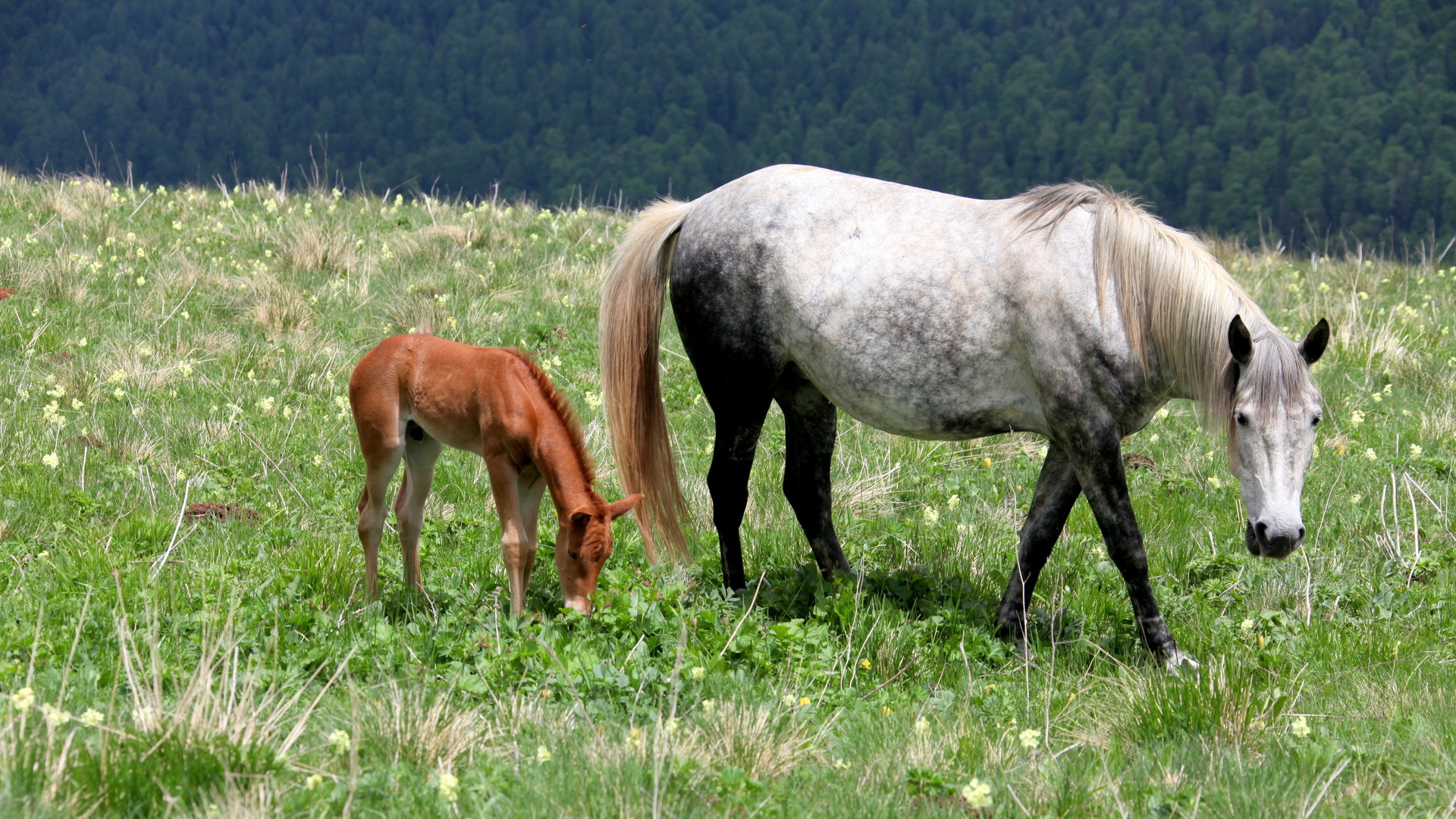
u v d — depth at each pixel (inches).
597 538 264.1
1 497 328.2
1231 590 328.2
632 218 786.8
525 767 203.8
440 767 201.5
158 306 517.7
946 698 253.8
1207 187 7603.4
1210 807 200.7
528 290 591.2
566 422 273.7
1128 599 321.1
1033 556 300.0
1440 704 248.1
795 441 329.7
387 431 276.8
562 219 773.3
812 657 266.2
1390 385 492.1
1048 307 281.6
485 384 271.3
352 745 197.6
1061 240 285.3
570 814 187.6
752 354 316.5
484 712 228.2
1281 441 257.1
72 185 745.6
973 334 289.4
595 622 266.2
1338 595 322.0
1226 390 269.6
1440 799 204.8
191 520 332.5
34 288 514.3
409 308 531.8
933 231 296.7
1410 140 7317.9
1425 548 352.8
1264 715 238.7
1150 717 238.5
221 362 467.2
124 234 621.9
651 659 254.8
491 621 267.4
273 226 683.4
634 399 327.3
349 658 235.9
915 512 381.4
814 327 303.1
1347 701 255.1
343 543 317.7
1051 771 215.0
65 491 338.0
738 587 319.6
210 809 175.9
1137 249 278.5
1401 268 765.3
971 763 215.8
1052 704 253.3
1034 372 286.4
